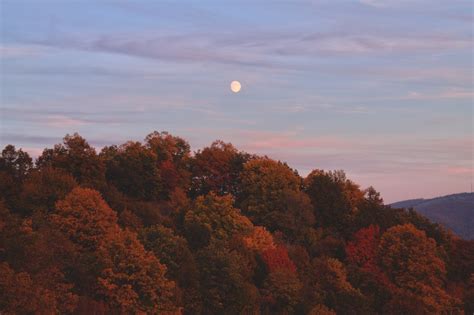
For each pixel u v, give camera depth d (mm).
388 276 153125
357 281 143625
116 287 102188
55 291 93875
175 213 155750
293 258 142250
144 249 110375
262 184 173000
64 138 161750
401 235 155625
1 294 83500
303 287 128500
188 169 195500
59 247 103938
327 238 163500
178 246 118500
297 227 165000
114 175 173875
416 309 136500
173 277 114375
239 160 193750
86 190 124562
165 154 195125
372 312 133500
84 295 101375
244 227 145250
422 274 151625
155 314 103375
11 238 96875
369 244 157000
